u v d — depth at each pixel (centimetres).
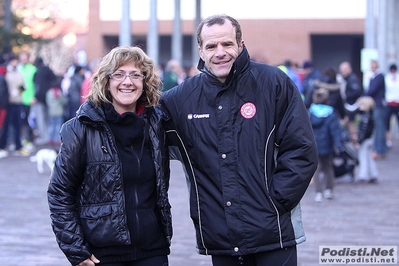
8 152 1683
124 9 1670
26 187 1159
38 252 741
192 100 447
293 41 2838
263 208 432
